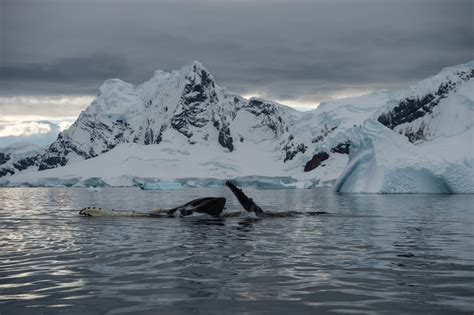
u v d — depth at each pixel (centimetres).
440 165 7406
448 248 1750
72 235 2158
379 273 1298
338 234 2158
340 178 8356
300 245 1814
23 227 2575
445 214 3397
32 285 1173
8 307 977
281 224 2562
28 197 9038
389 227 2478
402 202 5072
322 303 994
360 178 7744
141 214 3091
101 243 1889
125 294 1074
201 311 938
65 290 1118
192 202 3111
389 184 7338
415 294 1066
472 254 1616
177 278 1238
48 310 953
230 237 2039
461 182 7325
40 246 1833
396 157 7606
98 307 971
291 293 1077
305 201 5553
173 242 1894
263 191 11038
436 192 7362
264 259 1516
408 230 2339
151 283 1182
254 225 2495
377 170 7525
